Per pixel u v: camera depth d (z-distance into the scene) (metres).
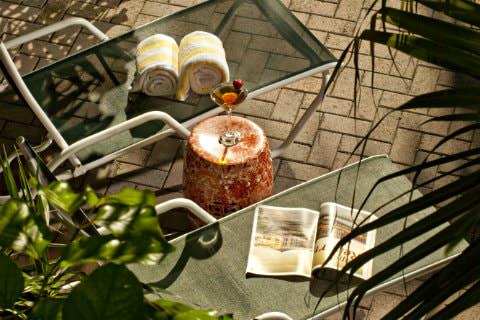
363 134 4.50
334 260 3.18
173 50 4.08
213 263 3.21
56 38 5.05
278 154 4.35
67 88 4.02
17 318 1.03
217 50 4.04
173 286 3.11
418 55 1.46
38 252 0.88
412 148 4.44
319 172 4.34
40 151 4.13
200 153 3.61
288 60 4.12
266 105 4.65
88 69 4.13
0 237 0.88
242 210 3.46
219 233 3.34
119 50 4.25
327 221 3.34
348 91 4.72
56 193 0.93
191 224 4.04
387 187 3.53
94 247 0.87
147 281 3.12
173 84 3.97
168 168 4.33
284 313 3.00
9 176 1.31
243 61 4.14
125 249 0.87
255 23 4.38
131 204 0.91
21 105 4.62
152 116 3.65
